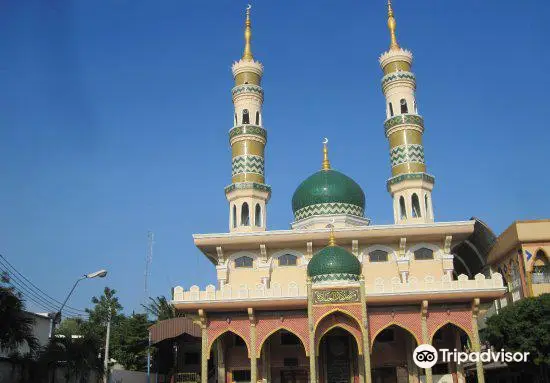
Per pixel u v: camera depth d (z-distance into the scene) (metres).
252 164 46.47
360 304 33.84
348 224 45.53
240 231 44.41
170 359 57.09
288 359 40.00
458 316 34.78
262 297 35.19
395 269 41.03
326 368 39.41
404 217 44.00
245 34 51.78
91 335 36.28
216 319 35.94
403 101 47.16
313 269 35.84
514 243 38.66
